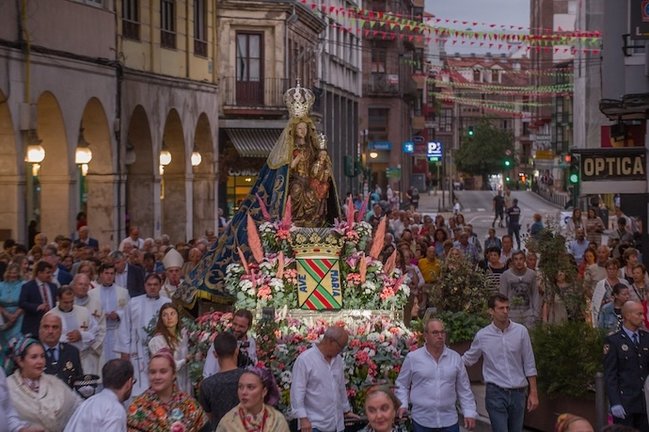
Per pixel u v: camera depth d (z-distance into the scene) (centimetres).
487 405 1256
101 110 2902
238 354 1205
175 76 3575
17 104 2378
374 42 8975
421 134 11294
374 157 8175
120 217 3044
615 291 1523
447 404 1172
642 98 2119
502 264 2111
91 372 1541
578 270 2095
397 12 9138
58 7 2620
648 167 2019
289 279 1466
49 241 2688
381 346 1371
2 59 2314
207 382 1056
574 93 8356
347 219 1515
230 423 955
